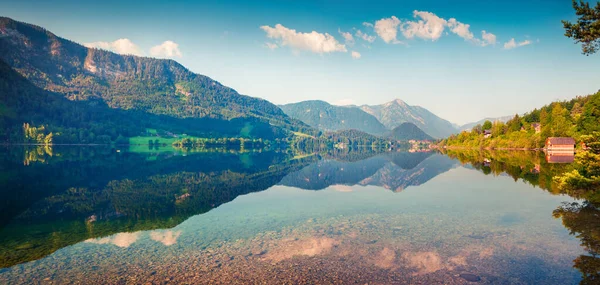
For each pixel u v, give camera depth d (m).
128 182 45.38
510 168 56.47
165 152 152.12
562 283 12.06
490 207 25.30
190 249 16.47
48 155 100.62
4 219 24.08
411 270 13.39
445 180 44.06
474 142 164.62
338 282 12.41
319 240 17.47
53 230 20.86
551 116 128.25
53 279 13.24
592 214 21.95
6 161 75.19
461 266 13.71
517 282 12.20
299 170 65.44
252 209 26.45
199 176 53.53
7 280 13.19
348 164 83.69
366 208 26.02
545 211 23.33
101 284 12.74
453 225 20.16
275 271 13.52
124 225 21.92
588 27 21.89
